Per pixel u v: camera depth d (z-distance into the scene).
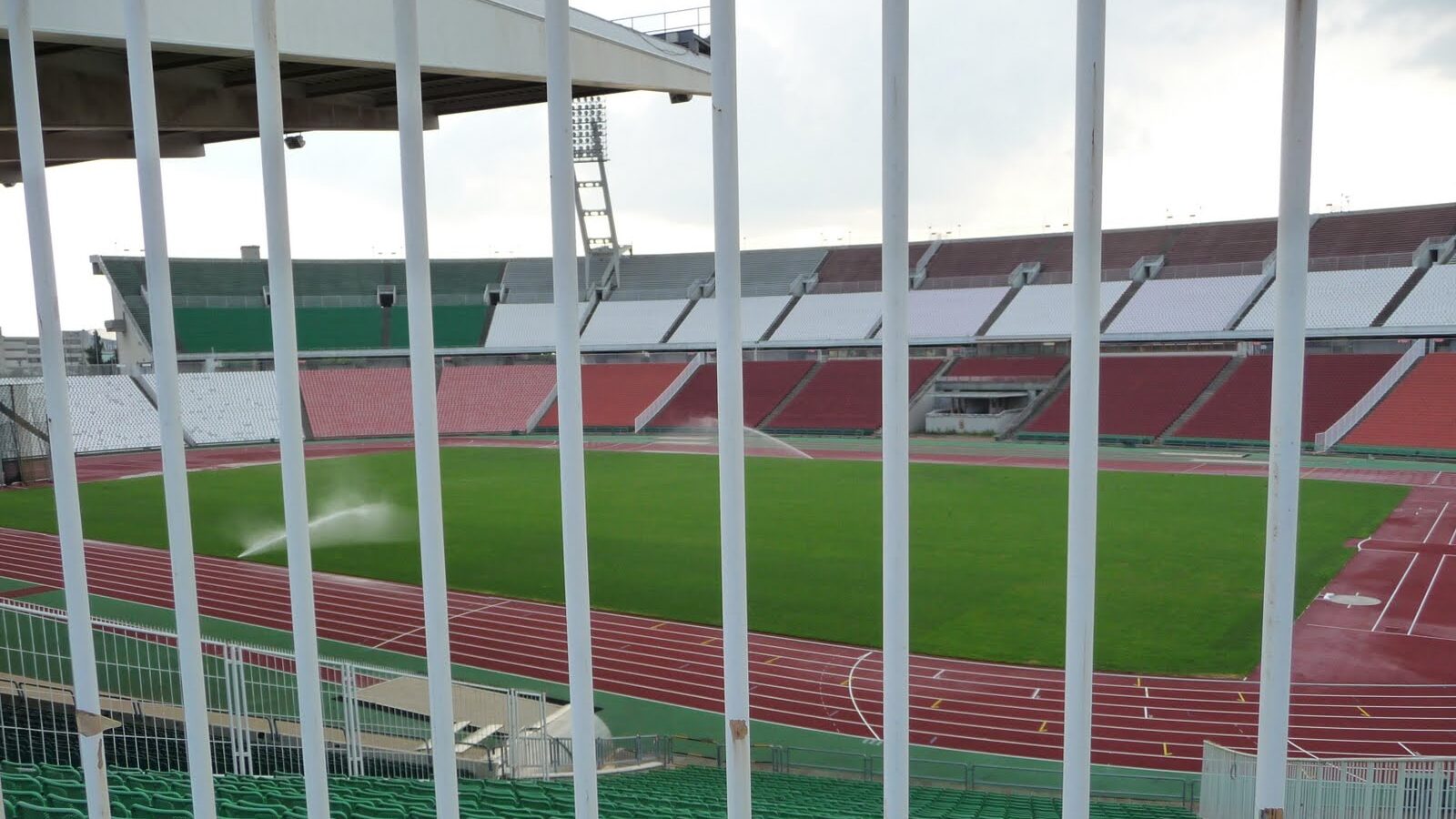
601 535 29.06
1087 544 3.66
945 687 17.02
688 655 18.80
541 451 52.56
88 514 33.09
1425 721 15.21
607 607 21.78
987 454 47.56
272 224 4.50
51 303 4.85
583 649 4.29
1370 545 26.19
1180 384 54.47
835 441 54.41
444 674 4.52
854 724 15.67
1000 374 59.91
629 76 9.48
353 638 19.62
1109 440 50.62
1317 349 55.62
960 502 33.91
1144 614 20.48
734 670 4.12
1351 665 17.48
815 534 28.98
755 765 14.12
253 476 43.06
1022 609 21.19
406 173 4.31
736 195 3.91
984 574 24.03
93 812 5.06
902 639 3.89
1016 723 15.59
